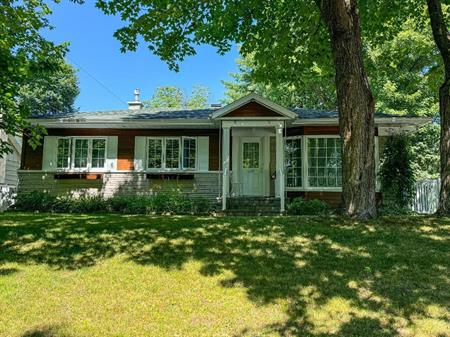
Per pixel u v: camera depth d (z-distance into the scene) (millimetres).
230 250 5801
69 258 5461
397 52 16375
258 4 11375
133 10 10508
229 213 11930
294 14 11766
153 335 3250
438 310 3654
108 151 14305
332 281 4469
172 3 10469
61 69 12664
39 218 8992
